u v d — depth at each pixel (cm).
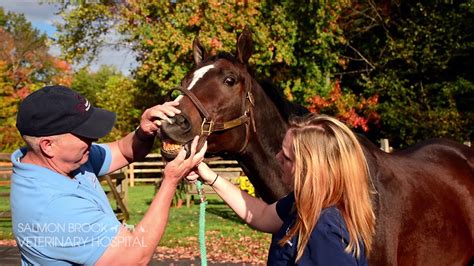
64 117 205
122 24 1719
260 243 872
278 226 260
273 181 355
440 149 407
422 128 1620
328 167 211
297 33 1560
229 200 276
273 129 356
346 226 205
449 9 1703
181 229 1026
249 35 348
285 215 253
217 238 923
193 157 227
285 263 218
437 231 350
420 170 369
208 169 278
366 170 220
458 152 413
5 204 1454
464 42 1645
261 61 1512
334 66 1728
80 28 1927
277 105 361
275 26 1505
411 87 1684
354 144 218
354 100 1675
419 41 1722
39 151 209
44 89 211
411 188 344
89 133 209
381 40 1819
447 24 1664
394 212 325
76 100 211
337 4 1562
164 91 1562
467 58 1702
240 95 339
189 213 1262
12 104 3138
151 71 1628
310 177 211
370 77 1802
